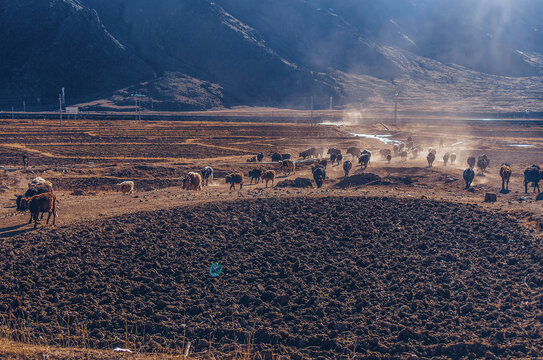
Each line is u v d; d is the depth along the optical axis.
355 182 38.84
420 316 15.21
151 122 122.50
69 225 23.27
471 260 19.17
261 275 18.42
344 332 14.50
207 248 20.95
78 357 11.78
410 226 23.50
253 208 26.72
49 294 16.73
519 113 174.62
